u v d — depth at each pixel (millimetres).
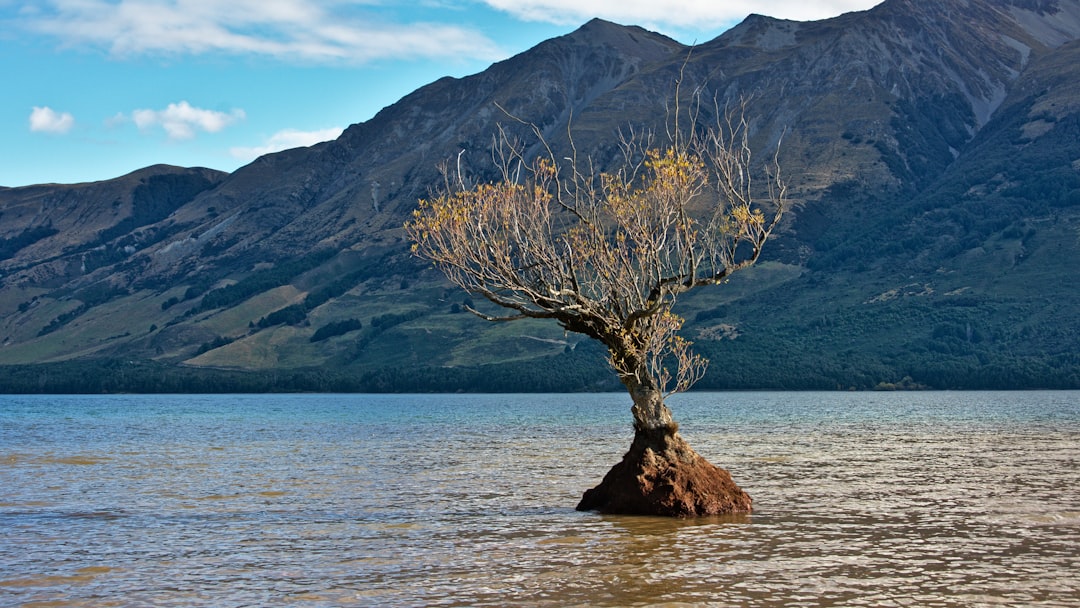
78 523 35219
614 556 27406
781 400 183750
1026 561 26781
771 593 23344
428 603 22734
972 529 31844
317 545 30203
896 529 31797
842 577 24891
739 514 33938
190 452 71375
